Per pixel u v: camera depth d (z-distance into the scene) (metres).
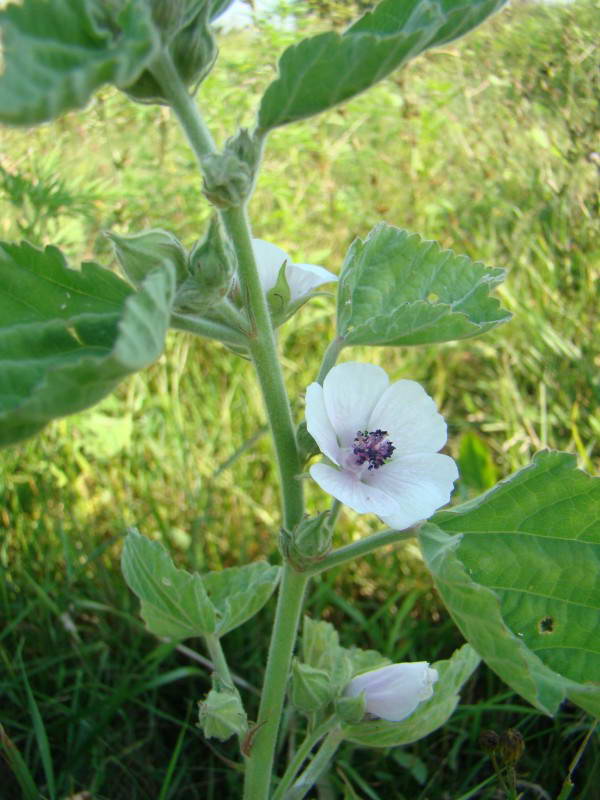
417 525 0.16
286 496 0.18
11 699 0.27
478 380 0.41
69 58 0.11
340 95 0.14
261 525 0.34
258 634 0.29
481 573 0.17
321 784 0.25
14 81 0.11
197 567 0.30
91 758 0.26
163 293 0.13
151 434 0.37
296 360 0.41
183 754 0.27
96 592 0.30
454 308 0.19
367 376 0.17
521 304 0.39
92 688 0.27
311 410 0.16
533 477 0.17
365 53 0.14
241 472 0.35
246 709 0.28
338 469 0.17
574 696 0.16
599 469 0.34
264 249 0.19
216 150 0.15
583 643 0.16
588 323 0.39
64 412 0.12
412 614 0.30
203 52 0.15
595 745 0.25
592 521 0.17
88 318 0.15
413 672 0.18
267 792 0.19
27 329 0.15
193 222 0.41
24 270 0.15
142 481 0.35
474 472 0.34
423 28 0.14
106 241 0.38
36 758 0.26
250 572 0.24
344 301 0.19
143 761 0.27
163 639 0.29
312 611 0.31
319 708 0.19
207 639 0.20
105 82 0.12
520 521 0.17
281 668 0.19
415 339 0.18
